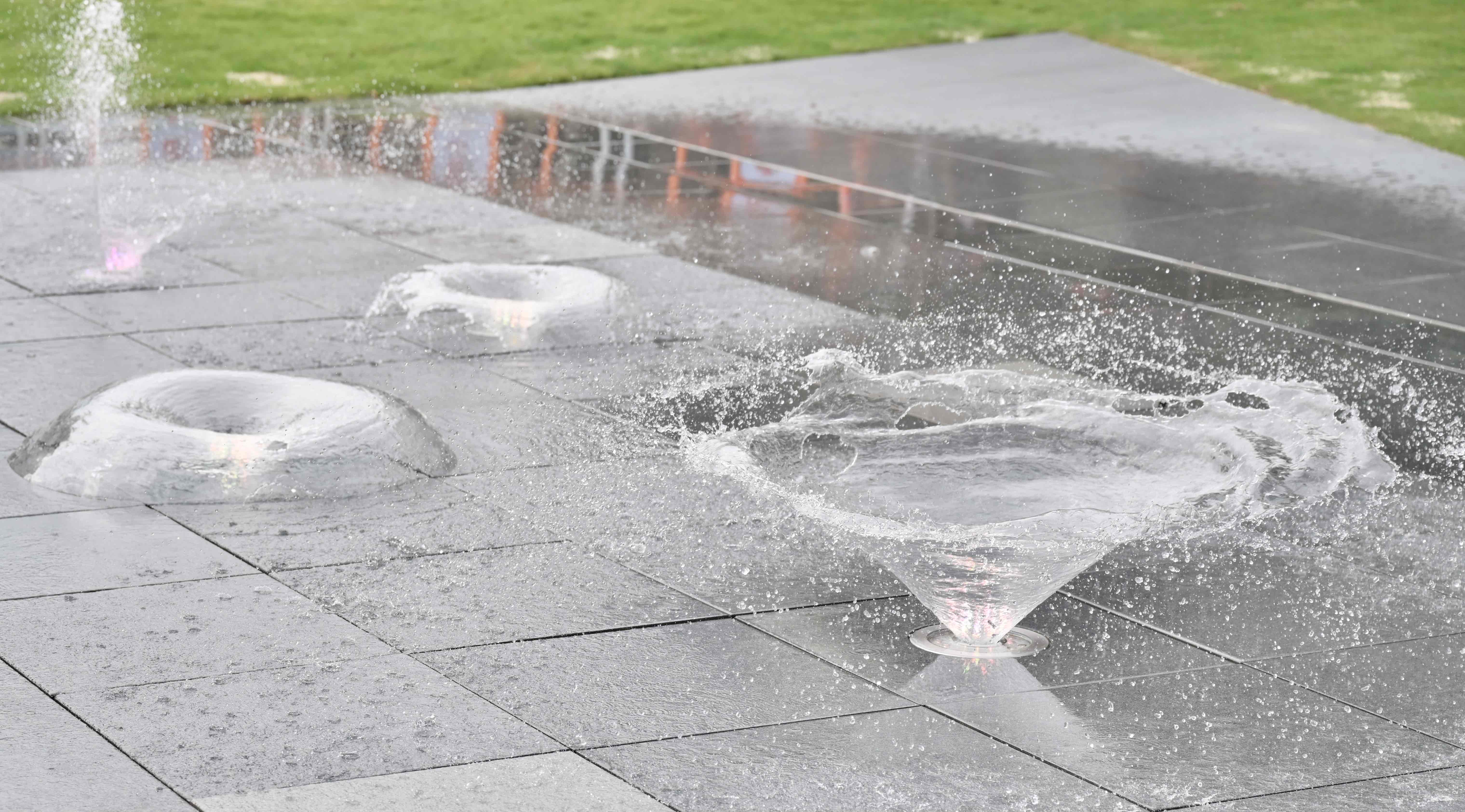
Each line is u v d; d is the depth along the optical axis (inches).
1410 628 188.1
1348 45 691.4
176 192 439.2
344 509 217.6
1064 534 189.3
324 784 145.9
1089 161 503.2
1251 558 208.2
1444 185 470.3
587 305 315.3
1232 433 253.6
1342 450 250.4
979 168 495.8
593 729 158.6
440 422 256.7
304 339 302.0
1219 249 396.2
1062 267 377.7
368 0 816.9
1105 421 249.6
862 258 383.6
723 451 240.7
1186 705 167.3
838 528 213.5
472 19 782.5
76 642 174.2
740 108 597.6
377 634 179.3
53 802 141.2
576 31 756.0
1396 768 154.5
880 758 153.9
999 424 245.8
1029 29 745.0
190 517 213.0
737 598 192.5
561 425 257.3
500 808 142.6
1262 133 543.5
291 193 442.0
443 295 322.7
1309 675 175.0
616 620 185.3
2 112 561.0
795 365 295.0
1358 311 341.4
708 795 146.3
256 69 661.3
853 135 547.8
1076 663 177.2
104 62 657.6
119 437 223.9
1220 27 737.0
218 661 170.9
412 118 574.2
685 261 377.4
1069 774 151.7
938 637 183.6
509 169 486.6
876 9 800.3
